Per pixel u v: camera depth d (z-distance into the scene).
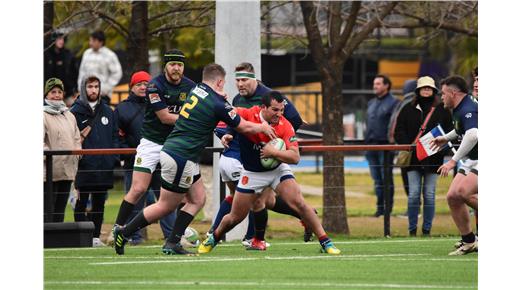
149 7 58.41
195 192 36.88
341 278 31.06
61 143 43.56
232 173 39.75
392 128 53.00
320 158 87.31
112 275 31.58
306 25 53.31
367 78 111.56
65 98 62.09
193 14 56.91
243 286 29.56
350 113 89.19
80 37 77.44
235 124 34.69
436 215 57.16
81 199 44.28
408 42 107.12
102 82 62.84
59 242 40.69
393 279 30.98
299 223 53.12
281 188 36.31
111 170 44.44
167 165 35.03
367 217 56.25
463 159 37.38
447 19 57.53
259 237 39.25
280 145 35.09
